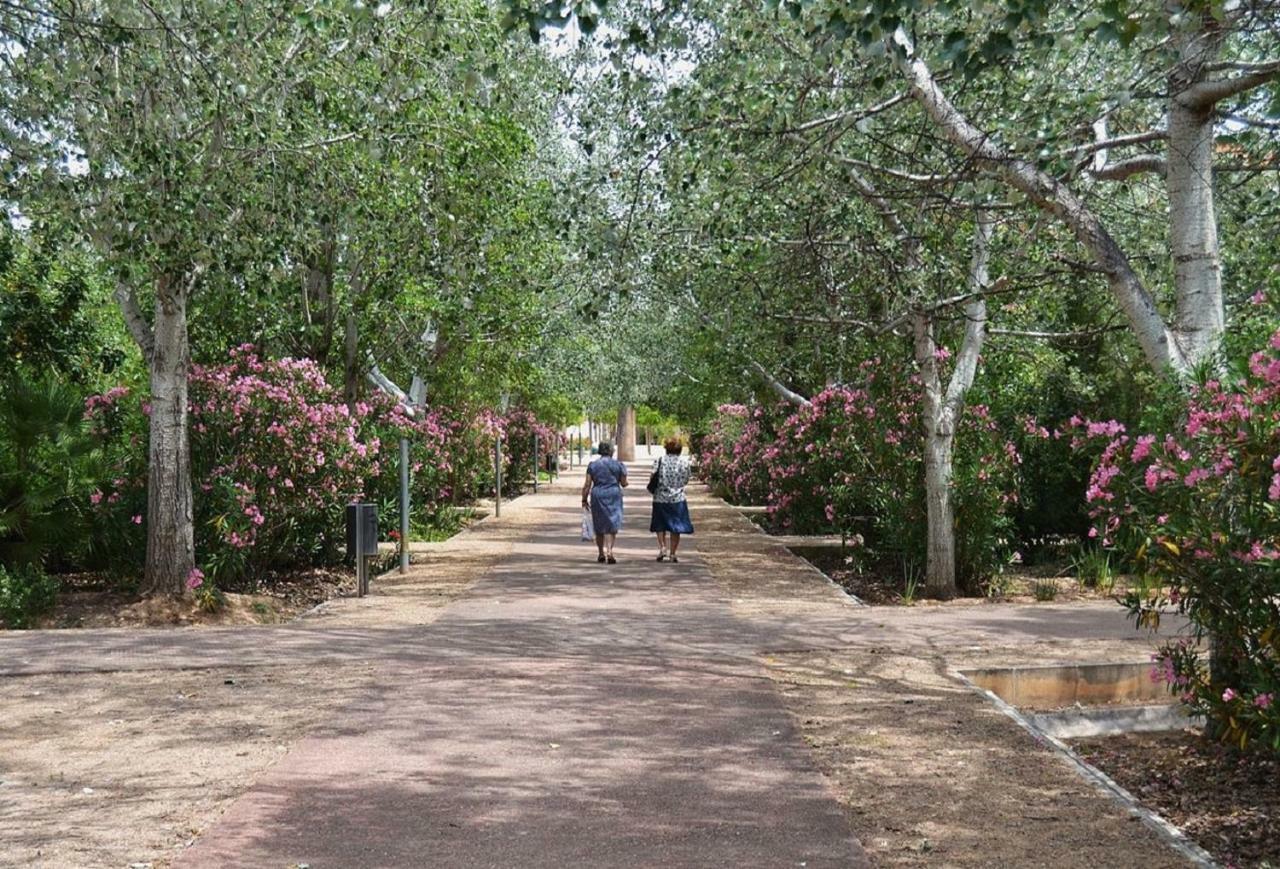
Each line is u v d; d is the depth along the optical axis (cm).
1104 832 551
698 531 2423
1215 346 787
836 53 874
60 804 593
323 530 1631
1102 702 921
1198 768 707
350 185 1237
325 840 536
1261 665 629
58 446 1413
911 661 978
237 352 1588
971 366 1466
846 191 1200
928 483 1452
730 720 770
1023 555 1802
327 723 759
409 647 1046
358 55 1095
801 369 2164
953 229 1313
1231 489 607
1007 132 839
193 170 1077
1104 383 1755
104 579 1535
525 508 3206
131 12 1003
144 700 834
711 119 1025
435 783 624
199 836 542
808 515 2183
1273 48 896
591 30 651
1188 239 801
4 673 929
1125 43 592
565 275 1802
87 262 1648
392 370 2291
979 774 647
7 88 1065
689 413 4469
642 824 559
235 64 1055
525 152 1683
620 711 793
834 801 596
